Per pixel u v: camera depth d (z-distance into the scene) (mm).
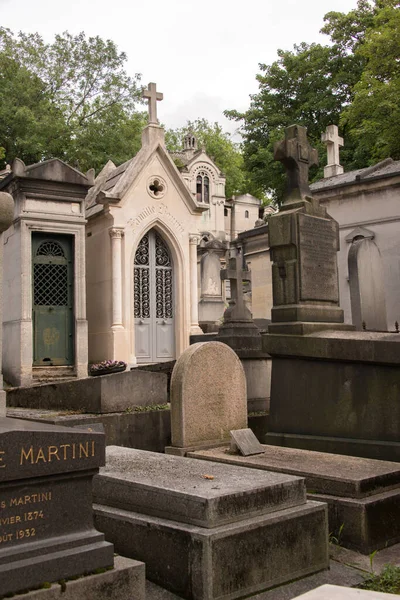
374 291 11172
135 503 4371
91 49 34719
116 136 32594
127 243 14281
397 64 21688
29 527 3242
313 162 8203
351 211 18250
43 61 34094
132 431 8148
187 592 3826
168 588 3953
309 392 7160
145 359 14680
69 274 13055
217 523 3920
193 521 3967
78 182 12922
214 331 16766
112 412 8336
